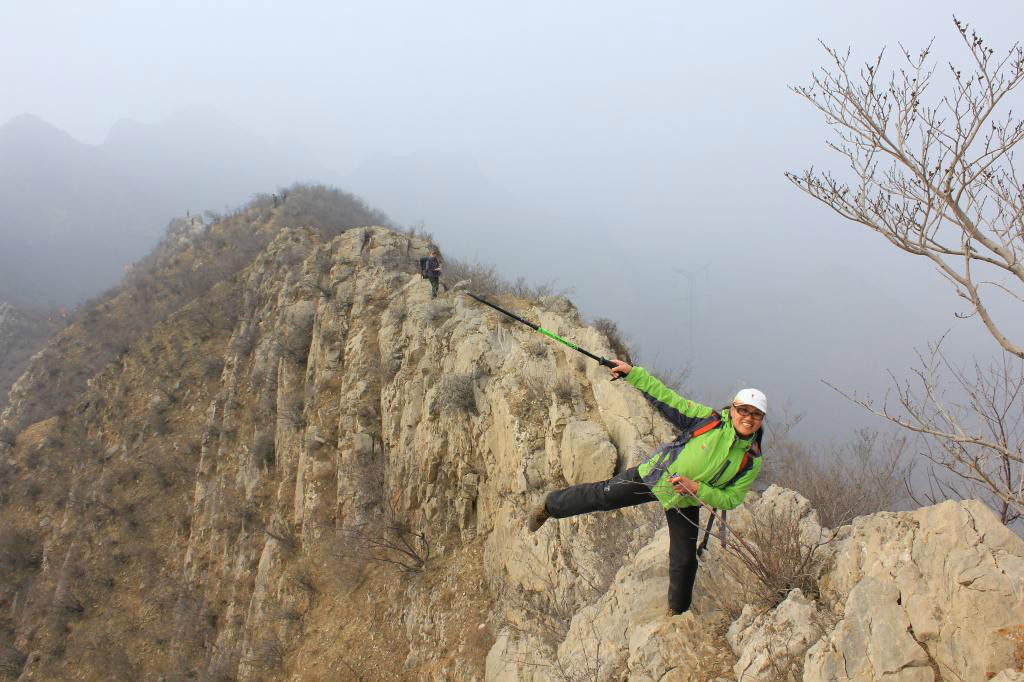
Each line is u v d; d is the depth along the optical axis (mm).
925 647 3154
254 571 18297
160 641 19969
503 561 10312
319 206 39500
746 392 3943
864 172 3607
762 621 4199
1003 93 3035
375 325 18781
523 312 14758
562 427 10164
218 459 23344
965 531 3242
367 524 14195
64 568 23844
